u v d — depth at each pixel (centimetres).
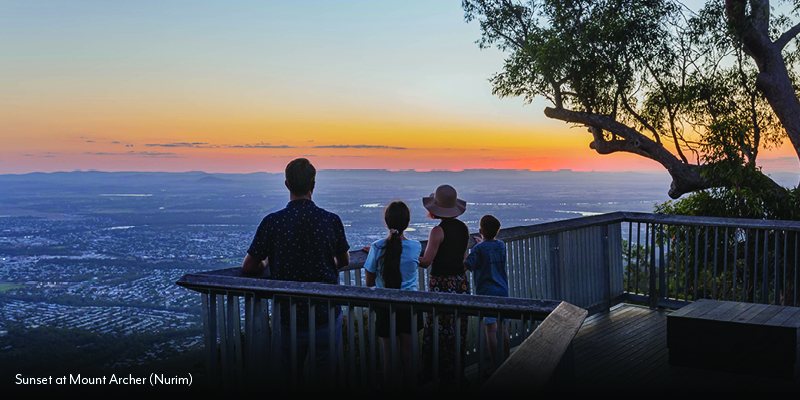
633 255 674
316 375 235
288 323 231
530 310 172
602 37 896
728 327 283
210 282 229
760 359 275
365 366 236
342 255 253
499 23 1002
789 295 638
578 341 373
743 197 684
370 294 204
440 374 278
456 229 297
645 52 900
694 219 463
